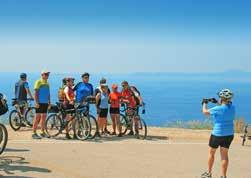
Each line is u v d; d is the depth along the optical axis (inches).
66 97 685.3
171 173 467.8
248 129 685.9
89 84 689.6
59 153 564.7
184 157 560.1
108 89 714.8
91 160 525.7
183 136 761.0
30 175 441.7
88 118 677.3
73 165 495.5
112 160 528.1
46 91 681.6
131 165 503.2
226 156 420.2
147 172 469.7
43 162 507.5
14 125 766.5
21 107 770.2
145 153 580.7
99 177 442.6
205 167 501.4
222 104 419.8
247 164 527.8
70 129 682.2
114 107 717.9
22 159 521.7
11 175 440.1
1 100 505.7
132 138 709.9
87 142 656.4
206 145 663.1
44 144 629.9
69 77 689.0
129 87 722.2
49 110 696.4
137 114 717.9
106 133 732.0
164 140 706.8
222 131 414.9
